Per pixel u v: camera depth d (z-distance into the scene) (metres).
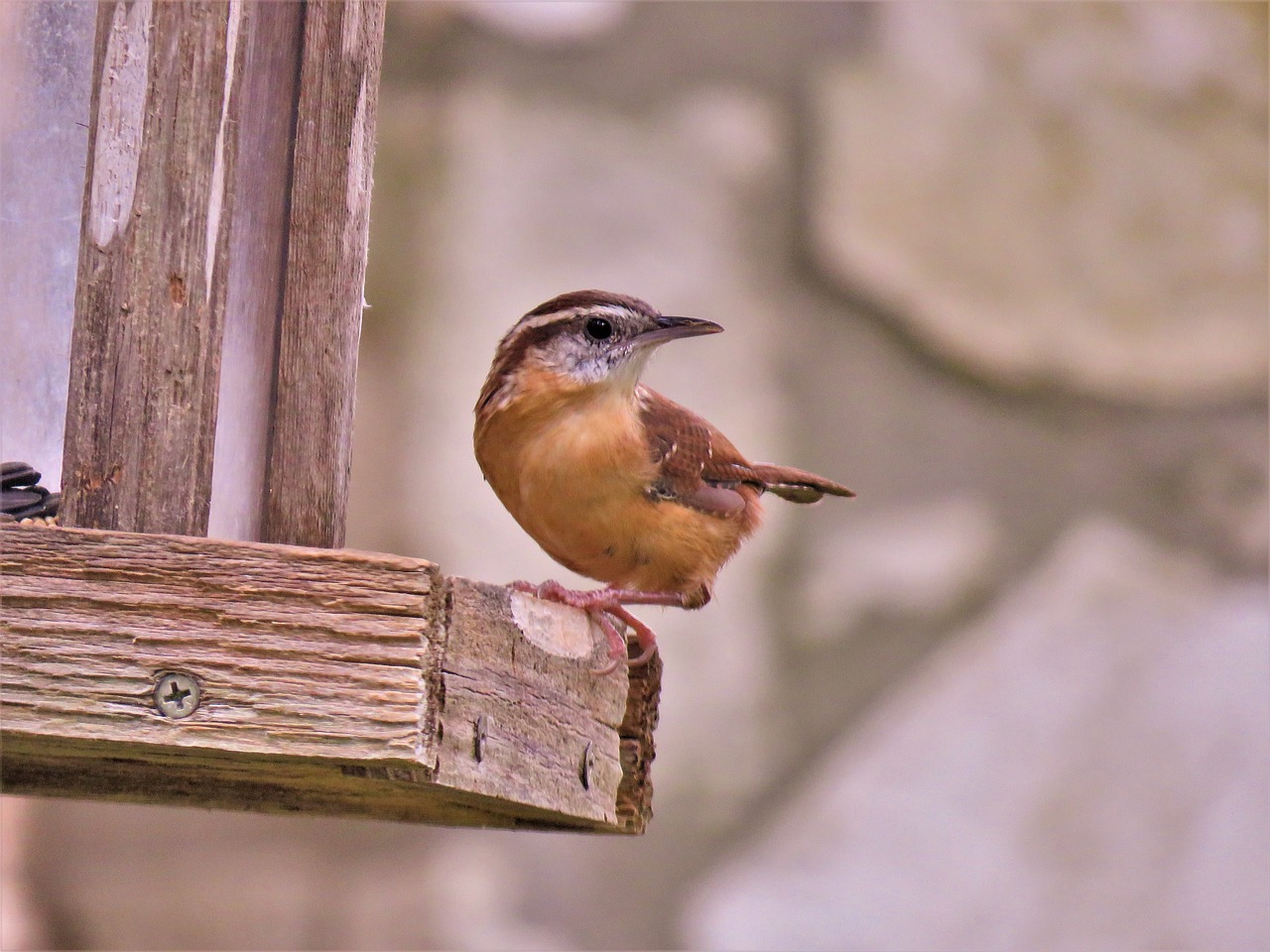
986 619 11.36
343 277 6.18
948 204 11.91
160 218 5.91
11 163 6.03
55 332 5.98
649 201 11.62
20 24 6.04
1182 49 12.57
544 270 11.45
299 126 6.16
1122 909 10.86
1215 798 11.05
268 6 6.21
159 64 5.96
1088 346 11.84
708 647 11.12
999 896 10.89
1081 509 11.60
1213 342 11.95
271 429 6.06
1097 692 11.22
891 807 11.01
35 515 5.92
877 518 11.50
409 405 11.22
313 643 5.26
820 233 11.73
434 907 10.66
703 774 10.99
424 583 5.32
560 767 6.04
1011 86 12.18
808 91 11.93
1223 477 11.70
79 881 10.79
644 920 10.75
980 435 11.68
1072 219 12.05
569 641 6.14
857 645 11.29
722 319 11.54
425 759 5.27
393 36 11.59
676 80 11.80
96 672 5.20
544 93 11.68
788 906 10.81
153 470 5.82
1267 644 11.31
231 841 10.88
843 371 11.62
